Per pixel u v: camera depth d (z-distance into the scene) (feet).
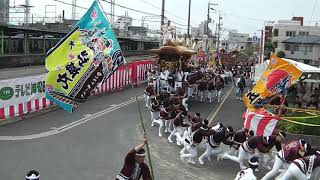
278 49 205.26
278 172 40.01
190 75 97.25
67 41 29.60
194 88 97.96
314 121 55.62
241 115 78.84
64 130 58.59
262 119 49.85
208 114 79.30
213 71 122.93
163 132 60.39
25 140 52.13
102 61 29.58
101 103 84.74
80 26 29.78
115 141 53.93
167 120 58.59
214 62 158.10
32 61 137.18
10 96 62.34
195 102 95.35
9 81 61.98
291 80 52.06
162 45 107.04
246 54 342.03
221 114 79.71
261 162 45.19
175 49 100.42
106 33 30.07
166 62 103.14
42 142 51.65
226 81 140.46
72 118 67.41
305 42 187.32
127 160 27.40
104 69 29.71
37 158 44.86
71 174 40.19
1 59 121.60
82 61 29.30
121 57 30.25
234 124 69.36
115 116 71.36
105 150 49.34
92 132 58.39
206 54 180.04
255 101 52.65
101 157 46.39
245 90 121.29
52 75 29.09
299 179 32.30
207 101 97.66
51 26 169.27
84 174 40.37
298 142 36.01
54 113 70.74
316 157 32.42
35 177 25.18
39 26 156.56
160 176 40.78
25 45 142.82
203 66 142.31
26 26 139.64
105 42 29.91
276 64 52.54
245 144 42.19
